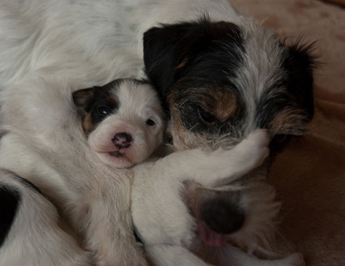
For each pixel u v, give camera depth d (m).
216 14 0.56
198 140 0.50
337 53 0.83
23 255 0.47
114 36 0.57
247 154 0.47
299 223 0.58
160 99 0.53
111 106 0.52
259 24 0.55
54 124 0.53
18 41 0.58
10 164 0.52
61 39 0.57
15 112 0.54
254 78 0.50
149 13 0.57
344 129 0.70
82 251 0.49
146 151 0.51
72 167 0.51
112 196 0.50
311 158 0.65
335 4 0.97
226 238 0.48
